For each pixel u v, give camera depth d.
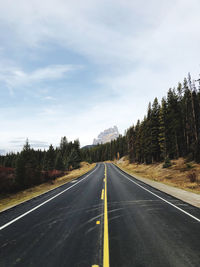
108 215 6.30
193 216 6.18
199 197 9.41
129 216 6.17
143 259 3.36
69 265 3.19
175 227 5.12
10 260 3.40
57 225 5.32
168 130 35.81
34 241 4.23
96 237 4.41
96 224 5.37
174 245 3.97
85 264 3.21
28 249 3.83
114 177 21.42
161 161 37.25
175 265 3.16
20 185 21.88
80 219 5.88
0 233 4.77
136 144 52.72
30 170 27.72
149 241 4.18
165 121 36.03
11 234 4.68
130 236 4.46
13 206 7.88
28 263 3.28
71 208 7.35
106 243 4.06
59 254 3.59
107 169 38.03
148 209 7.12
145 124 45.41
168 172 25.38
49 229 5.00
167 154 34.81
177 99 37.28
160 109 36.53
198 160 25.28
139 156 50.50
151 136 39.75
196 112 31.30
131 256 3.47
